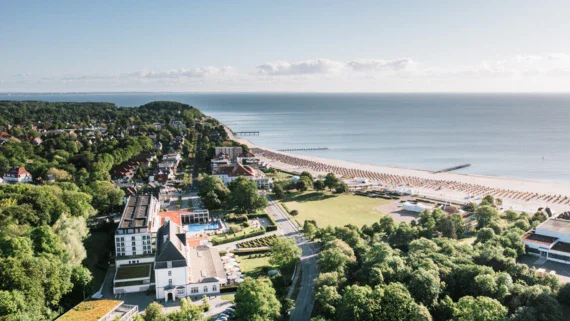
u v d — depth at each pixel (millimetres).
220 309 149625
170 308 151500
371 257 161500
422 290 135000
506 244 178125
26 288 130375
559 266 171125
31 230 168375
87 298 156125
